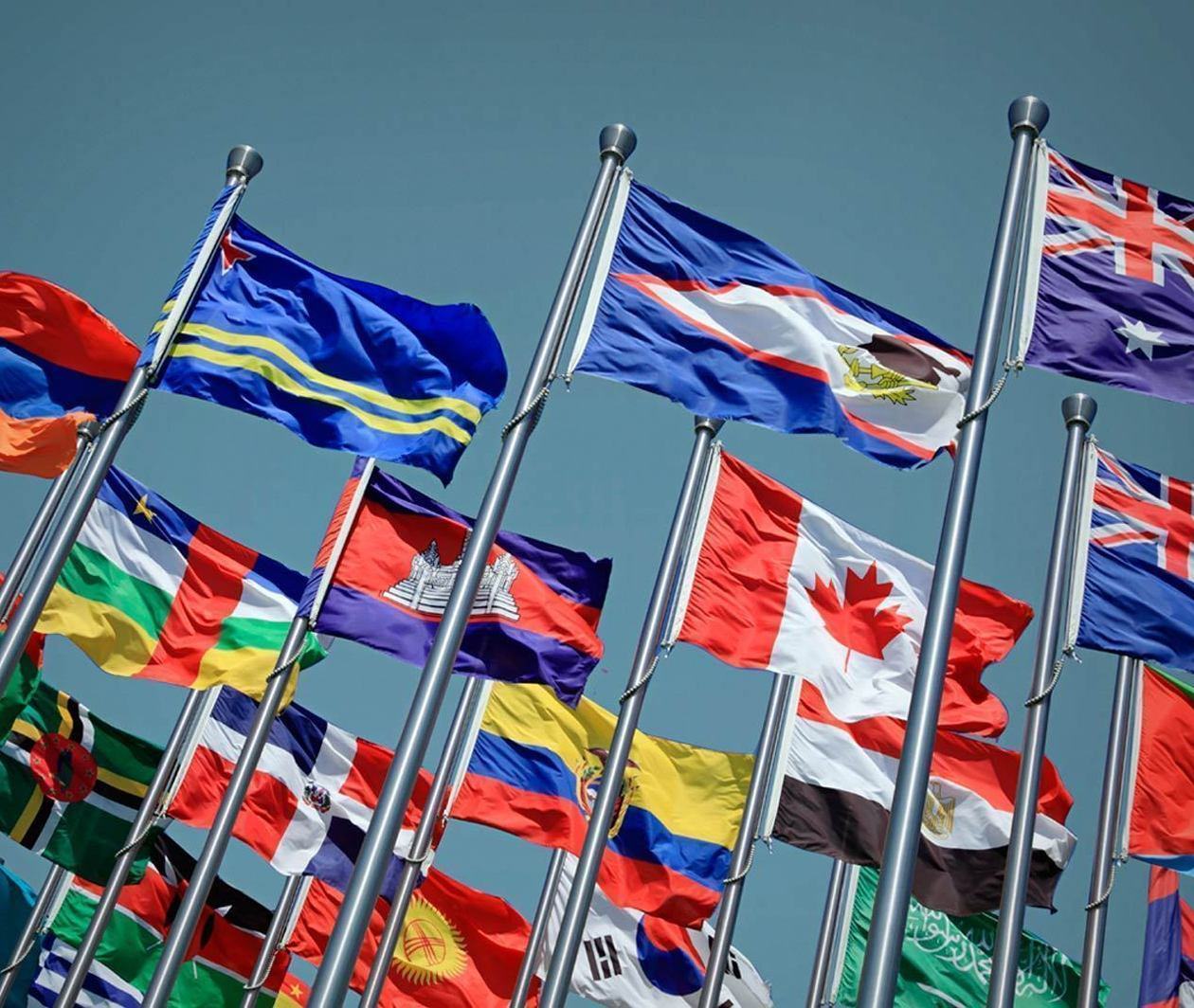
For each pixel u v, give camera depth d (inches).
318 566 733.9
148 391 594.9
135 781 909.8
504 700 901.2
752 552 778.2
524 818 870.4
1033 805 634.8
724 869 877.2
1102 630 708.0
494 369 649.0
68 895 1031.0
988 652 830.5
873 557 795.4
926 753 453.1
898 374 627.2
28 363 697.0
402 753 479.2
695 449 807.1
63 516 560.4
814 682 756.0
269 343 628.4
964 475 521.7
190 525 852.0
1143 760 794.2
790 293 633.0
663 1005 967.6
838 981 984.9
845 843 815.1
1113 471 751.1
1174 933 887.7
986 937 986.1
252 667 825.5
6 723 751.7
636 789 891.4
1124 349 606.5
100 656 798.5
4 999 780.6
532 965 885.8
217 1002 1012.5
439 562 746.2
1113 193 641.6
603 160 633.0
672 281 622.8
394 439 626.8
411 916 966.4
